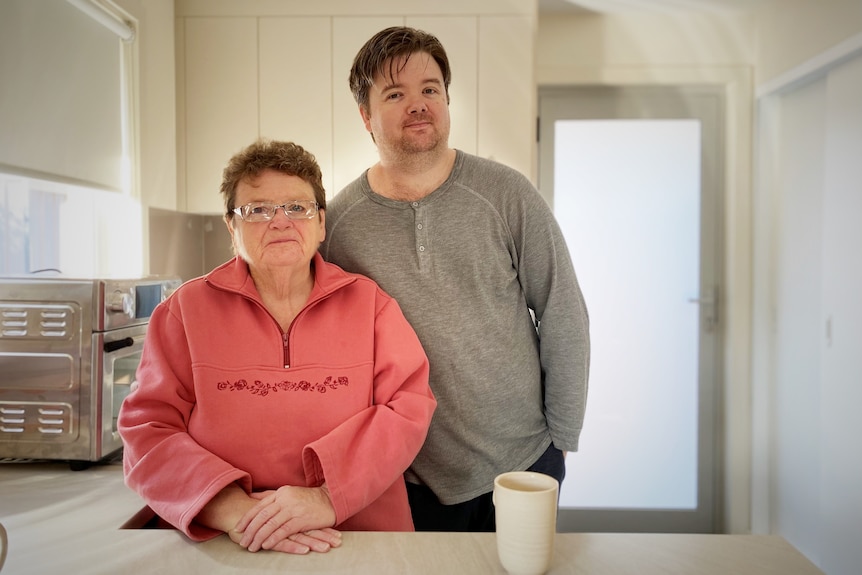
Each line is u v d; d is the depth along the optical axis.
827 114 2.38
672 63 2.89
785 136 2.80
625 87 2.98
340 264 1.39
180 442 1.09
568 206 3.05
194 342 1.15
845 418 2.26
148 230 2.09
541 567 0.82
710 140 2.98
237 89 2.36
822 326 2.41
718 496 3.06
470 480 1.37
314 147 2.36
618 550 0.92
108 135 1.93
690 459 3.08
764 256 2.89
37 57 1.60
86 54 1.81
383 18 2.34
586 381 1.43
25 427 1.37
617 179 3.03
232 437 1.13
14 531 1.03
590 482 3.11
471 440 1.36
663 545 0.94
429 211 1.34
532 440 1.44
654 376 3.07
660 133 3.01
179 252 2.34
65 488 1.26
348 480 1.05
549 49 2.90
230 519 0.99
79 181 1.78
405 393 1.17
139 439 1.10
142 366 1.19
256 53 2.35
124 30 1.92
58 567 0.89
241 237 1.16
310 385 1.15
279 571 0.87
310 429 1.14
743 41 2.88
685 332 3.06
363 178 1.41
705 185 3.00
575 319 1.40
